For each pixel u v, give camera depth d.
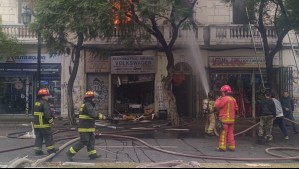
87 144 11.12
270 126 14.52
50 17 16.53
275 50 20.17
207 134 16.41
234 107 12.78
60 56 24.38
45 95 11.79
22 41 24.00
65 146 12.31
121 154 11.95
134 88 24.56
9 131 17.61
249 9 21.44
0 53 22.14
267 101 14.55
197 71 24.33
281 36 19.75
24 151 12.39
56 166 9.94
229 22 24.44
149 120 22.75
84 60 24.20
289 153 12.42
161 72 24.11
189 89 24.42
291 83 23.94
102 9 15.19
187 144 14.02
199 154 12.05
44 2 16.56
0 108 24.78
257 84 24.41
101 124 19.62
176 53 24.33
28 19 20.78
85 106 10.95
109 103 24.25
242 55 24.27
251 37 24.02
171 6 16.41
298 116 23.91
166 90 19.47
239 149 13.09
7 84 24.80
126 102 24.52
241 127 19.64
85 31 16.47
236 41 24.09
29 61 24.53
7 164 10.12
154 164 9.70
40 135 11.77
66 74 24.33
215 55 24.33
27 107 24.80
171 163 9.78
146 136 16.14
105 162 10.68
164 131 17.78
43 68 24.42
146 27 18.22
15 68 24.58
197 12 24.34
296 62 23.03
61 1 15.91
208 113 16.42
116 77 24.41
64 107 24.27
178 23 19.91
